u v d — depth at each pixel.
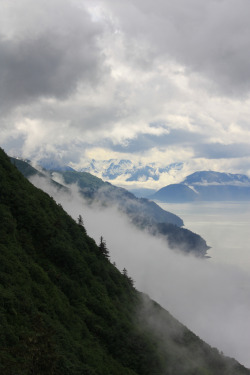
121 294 155.88
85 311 128.25
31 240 141.12
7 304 101.00
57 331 107.44
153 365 124.19
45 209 162.75
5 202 147.25
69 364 96.69
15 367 82.50
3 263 116.81
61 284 131.62
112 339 124.00
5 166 166.38
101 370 107.19
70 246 151.50
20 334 95.25
